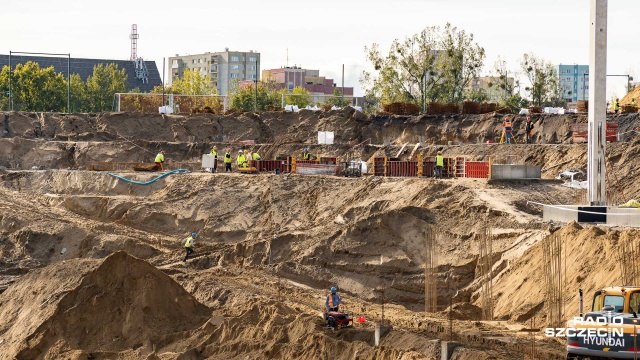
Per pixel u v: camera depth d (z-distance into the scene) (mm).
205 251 55562
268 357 32844
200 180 66000
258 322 36312
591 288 36406
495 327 36188
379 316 40281
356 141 81062
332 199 60656
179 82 173750
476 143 74312
